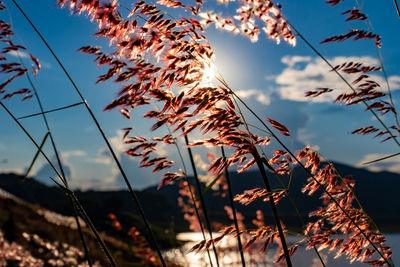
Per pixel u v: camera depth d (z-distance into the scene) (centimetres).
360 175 18288
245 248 188
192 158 271
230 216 508
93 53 208
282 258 195
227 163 196
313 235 210
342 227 226
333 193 235
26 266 923
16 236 1165
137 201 222
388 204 15188
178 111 193
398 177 18775
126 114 239
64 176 260
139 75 197
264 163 198
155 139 249
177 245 594
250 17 222
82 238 260
